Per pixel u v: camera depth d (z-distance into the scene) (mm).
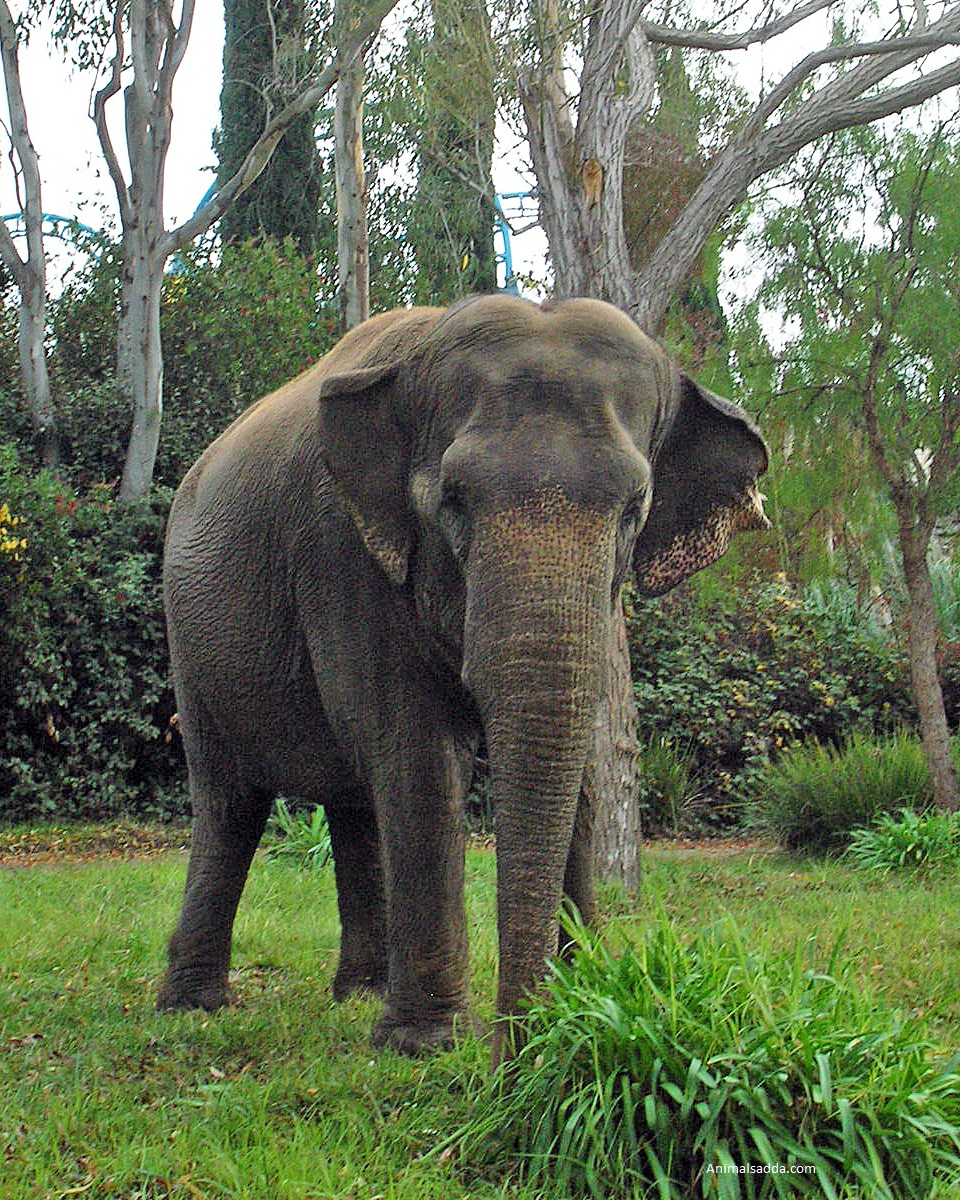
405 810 5348
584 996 4352
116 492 18078
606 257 11086
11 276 19109
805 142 11102
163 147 16828
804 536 14617
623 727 10789
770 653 17828
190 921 6613
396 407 5051
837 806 13305
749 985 4426
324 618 5656
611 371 4660
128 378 18281
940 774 13000
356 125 17859
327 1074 5129
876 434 12883
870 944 8227
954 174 12570
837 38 12727
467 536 4516
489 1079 4531
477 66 11641
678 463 5301
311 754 6113
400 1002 5410
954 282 12781
